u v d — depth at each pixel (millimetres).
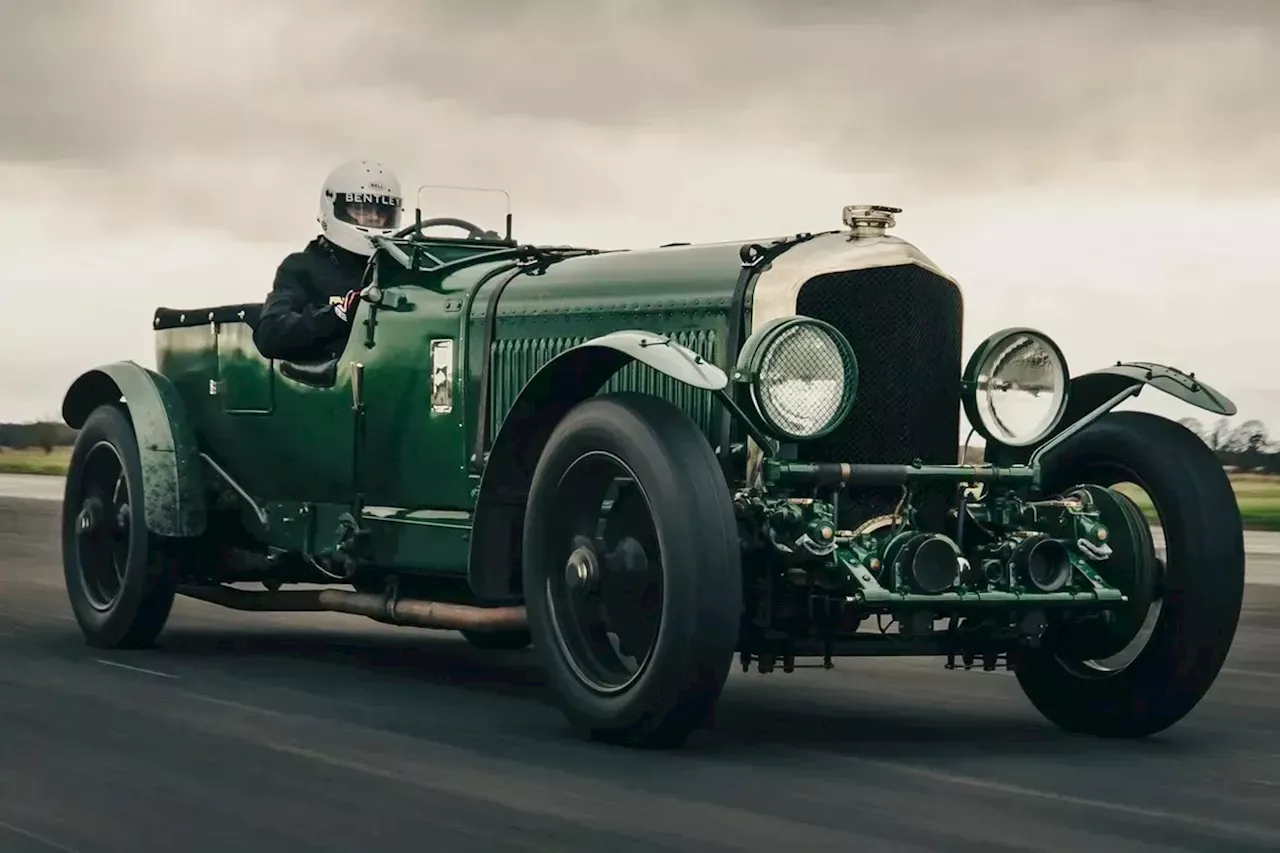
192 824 3986
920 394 5312
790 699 6125
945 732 5434
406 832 3910
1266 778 4691
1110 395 5535
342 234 6883
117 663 6785
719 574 4676
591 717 4984
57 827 3963
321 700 5879
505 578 5645
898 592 4832
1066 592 5051
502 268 6215
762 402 4918
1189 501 5215
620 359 5090
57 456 31656
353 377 6523
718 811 4145
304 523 6777
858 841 3861
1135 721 5285
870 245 5289
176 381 7406
